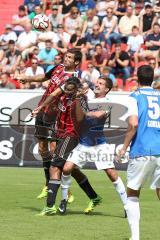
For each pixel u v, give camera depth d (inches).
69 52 1040.8
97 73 2050.9
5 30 2490.2
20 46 2308.1
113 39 2386.8
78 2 2522.1
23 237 832.9
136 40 2337.6
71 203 1143.0
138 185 800.9
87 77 2027.6
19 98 1792.6
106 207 1105.4
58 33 2364.7
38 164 1742.1
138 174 799.1
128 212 794.2
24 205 1107.3
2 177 1521.9
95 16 2449.6
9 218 973.8
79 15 2455.7
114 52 2230.6
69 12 2492.6
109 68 2073.1
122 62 2209.6
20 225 916.6
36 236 840.9
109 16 2420.0
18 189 1320.1
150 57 2244.1
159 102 809.5
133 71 2253.9
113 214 1033.5
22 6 2468.0
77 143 993.5
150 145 793.6
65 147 988.6
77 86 980.6
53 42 2316.7
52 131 1076.5
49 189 1002.7
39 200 1169.4
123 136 1720.0
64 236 845.2
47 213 1006.4
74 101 981.8
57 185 1002.7
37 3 2576.3
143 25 2431.1
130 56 2267.5
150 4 2481.5
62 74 1067.3
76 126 988.6
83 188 1025.5
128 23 2417.6
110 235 857.5
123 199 987.3
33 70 2064.5
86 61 2271.2
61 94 998.4
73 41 2333.9
